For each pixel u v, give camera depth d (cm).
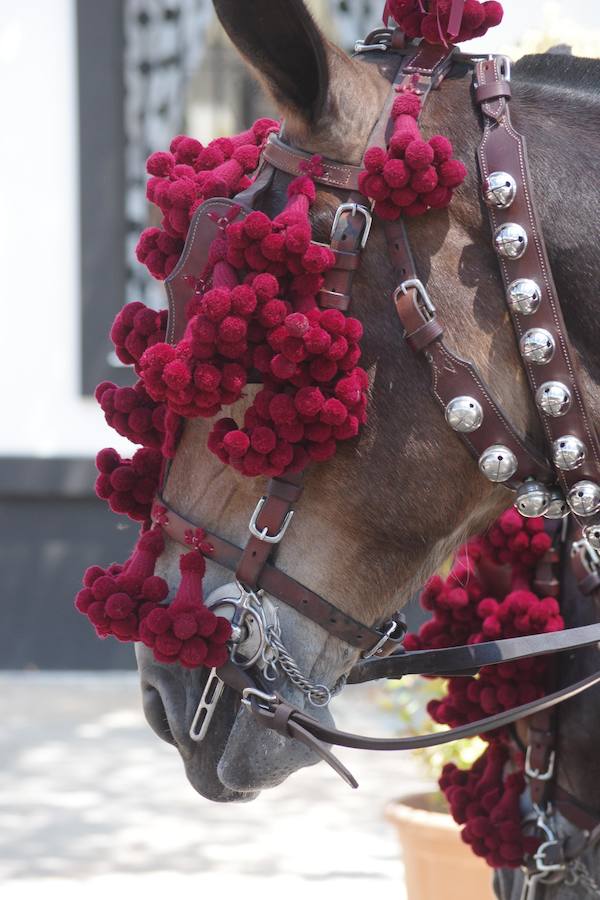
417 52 265
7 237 1011
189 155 281
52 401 1017
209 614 248
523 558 318
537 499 250
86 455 1012
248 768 258
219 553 256
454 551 273
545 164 258
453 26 254
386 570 255
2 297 1012
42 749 838
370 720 888
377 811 720
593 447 250
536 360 246
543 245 246
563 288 254
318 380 241
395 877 602
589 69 284
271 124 281
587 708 308
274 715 247
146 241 276
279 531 251
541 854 316
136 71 1013
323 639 258
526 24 912
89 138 1005
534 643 279
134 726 897
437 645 333
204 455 259
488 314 248
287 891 582
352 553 254
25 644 1024
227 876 605
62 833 675
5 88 1003
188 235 253
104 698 970
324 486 251
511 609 315
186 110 1019
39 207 1009
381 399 248
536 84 278
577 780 314
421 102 254
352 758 841
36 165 1008
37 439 1018
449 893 454
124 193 1016
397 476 250
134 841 664
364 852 644
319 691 256
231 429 248
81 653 1027
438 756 500
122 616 254
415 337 245
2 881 598
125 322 275
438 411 248
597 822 311
